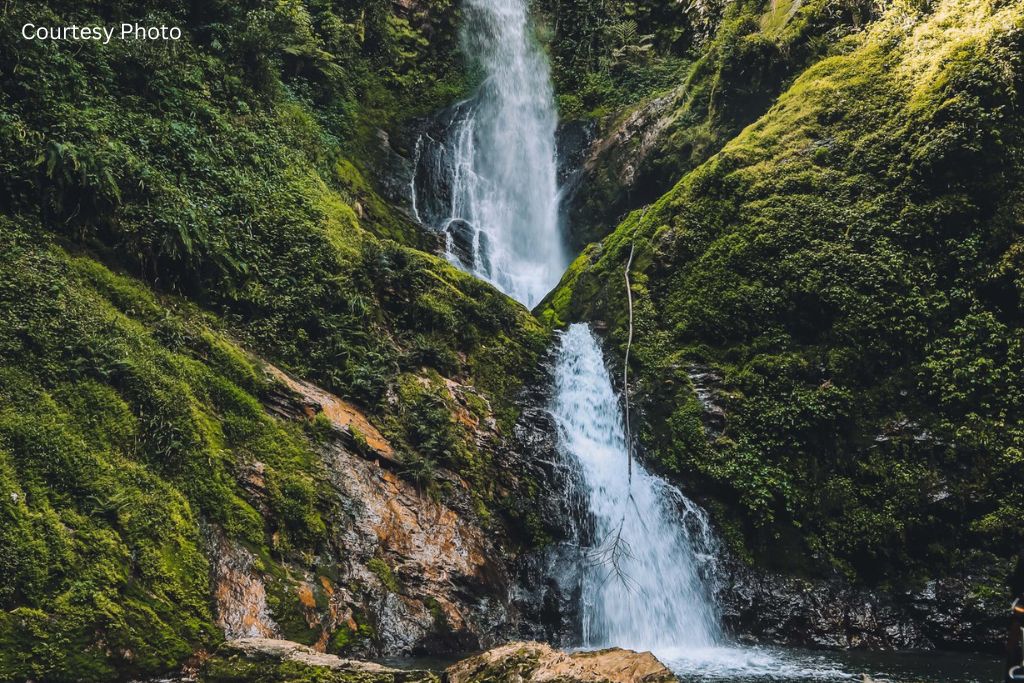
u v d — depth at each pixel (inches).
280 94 809.5
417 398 613.9
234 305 598.5
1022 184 647.8
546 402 700.7
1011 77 652.1
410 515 539.8
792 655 539.2
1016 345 617.9
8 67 551.2
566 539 614.5
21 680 336.5
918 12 751.1
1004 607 562.9
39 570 367.2
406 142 1007.6
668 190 919.0
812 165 739.4
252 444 506.3
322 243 665.0
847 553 615.2
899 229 676.1
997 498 593.9
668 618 613.0
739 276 728.3
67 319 469.4
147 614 388.5
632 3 1195.9
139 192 570.9
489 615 534.9
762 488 640.4
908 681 445.1
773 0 944.9
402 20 1111.0
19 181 505.7
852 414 649.6
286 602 445.7
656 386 712.4
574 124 1087.6
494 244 1019.9
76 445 421.1
